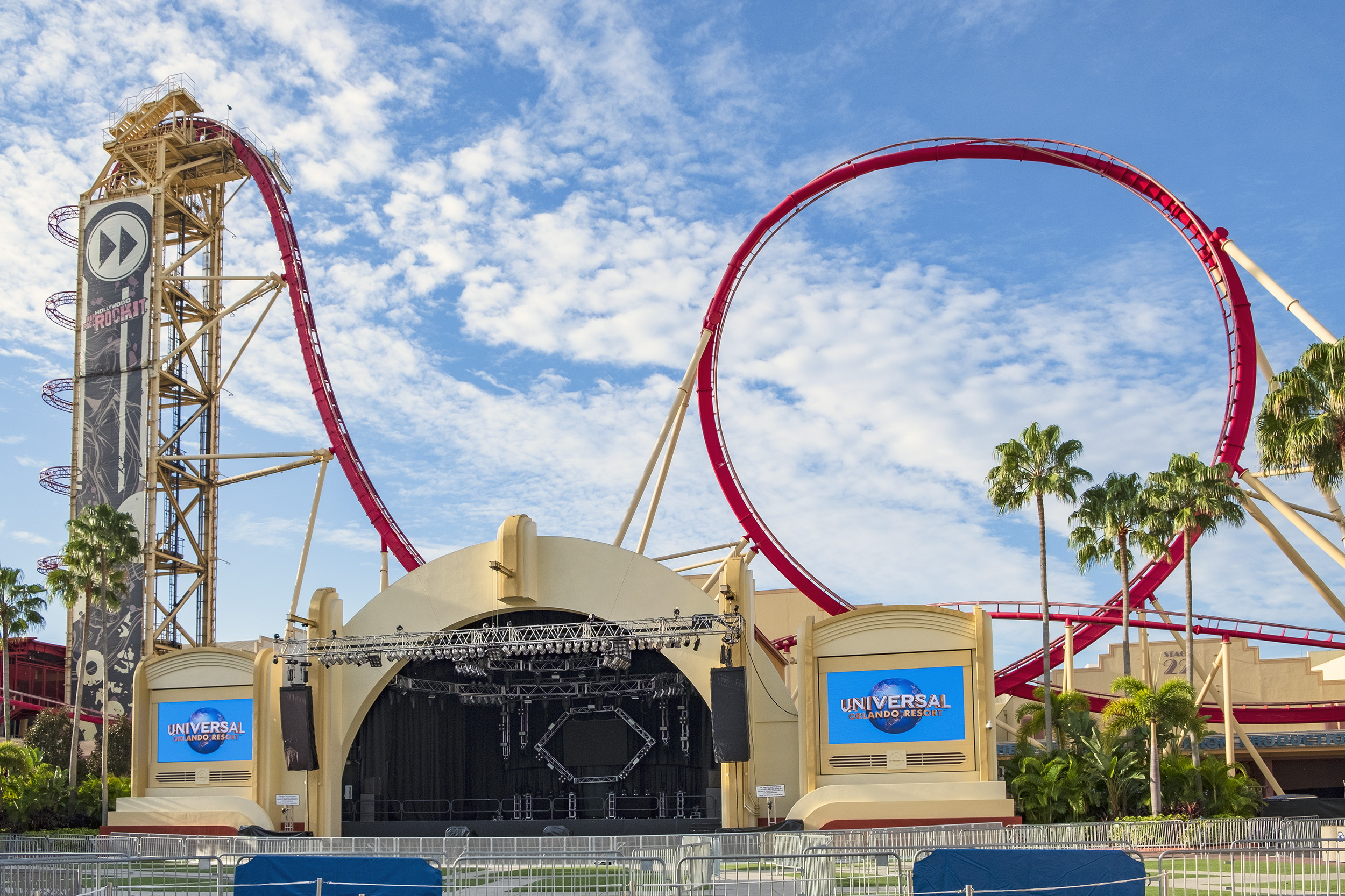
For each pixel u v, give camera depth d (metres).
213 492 104.50
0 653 102.06
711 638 56.38
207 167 105.06
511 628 56.25
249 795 58.34
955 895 20.66
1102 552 61.97
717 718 51.91
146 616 94.31
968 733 50.75
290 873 22.12
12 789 62.94
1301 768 83.56
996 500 60.44
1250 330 65.81
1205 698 75.31
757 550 71.88
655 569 57.69
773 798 53.94
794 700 57.31
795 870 25.23
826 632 53.31
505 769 69.06
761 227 73.88
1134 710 49.19
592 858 23.72
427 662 63.56
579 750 67.44
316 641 57.75
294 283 89.75
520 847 38.78
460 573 59.97
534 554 58.81
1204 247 67.75
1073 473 59.00
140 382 99.06
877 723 51.91
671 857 29.70
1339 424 42.09
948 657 51.59
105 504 73.12
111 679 93.44
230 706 59.88
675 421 72.19
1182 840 39.81
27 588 82.81
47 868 24.59
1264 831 40.81
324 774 57.50
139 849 43.31
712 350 74.00
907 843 38.81
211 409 106.38
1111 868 20.50
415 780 65.38
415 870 21.75
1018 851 20.62
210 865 27.22
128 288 101.12
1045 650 57.81
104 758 64.25
